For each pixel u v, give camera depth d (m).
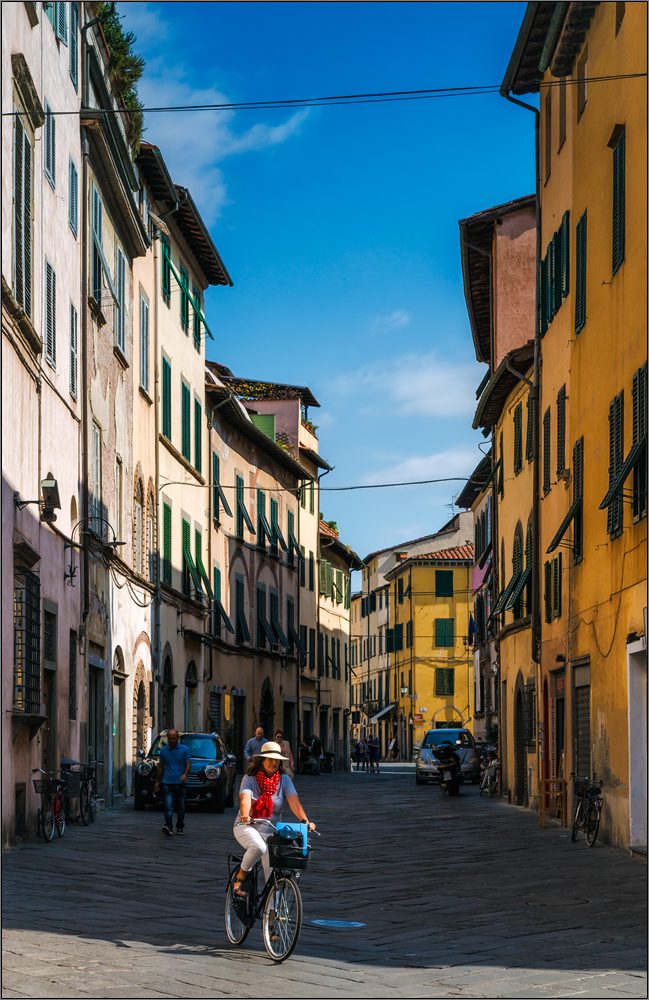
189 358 36.81
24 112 17.19
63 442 21.02
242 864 9.56
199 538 37.50
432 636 78.44
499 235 31.94
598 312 20.22
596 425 20.25
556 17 21.69
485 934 10.57
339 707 64.31
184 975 8.38
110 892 12.73
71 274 22.12
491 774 35.47
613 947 9.78
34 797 18.09
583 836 20.55
